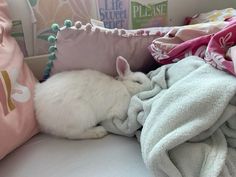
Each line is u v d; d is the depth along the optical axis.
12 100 0.48
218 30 0.53
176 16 0.77
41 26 0.65
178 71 0.49
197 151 0.38
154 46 0.55
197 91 0.41
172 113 0.41
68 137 0.52
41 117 0.52
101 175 0.43
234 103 0.40
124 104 0.55
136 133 0.51
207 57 0.46
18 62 0.54
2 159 0.47
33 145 0.50
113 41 0.56
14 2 0.62
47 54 0.67
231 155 0.39
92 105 0.53
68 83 0.53
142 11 0.72
